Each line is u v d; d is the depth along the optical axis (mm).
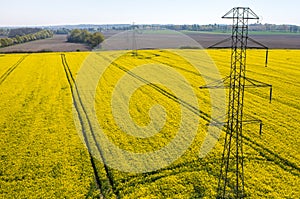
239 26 16625
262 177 20922
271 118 32156
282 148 25156
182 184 20219
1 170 22312
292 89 44062
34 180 20953
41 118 33375
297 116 32812
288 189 19625
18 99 41250
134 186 20203
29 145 26422
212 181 20375
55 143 26812
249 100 38688
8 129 30250
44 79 53969
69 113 34938
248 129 29016
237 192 17766
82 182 20734
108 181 21000
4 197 19094
